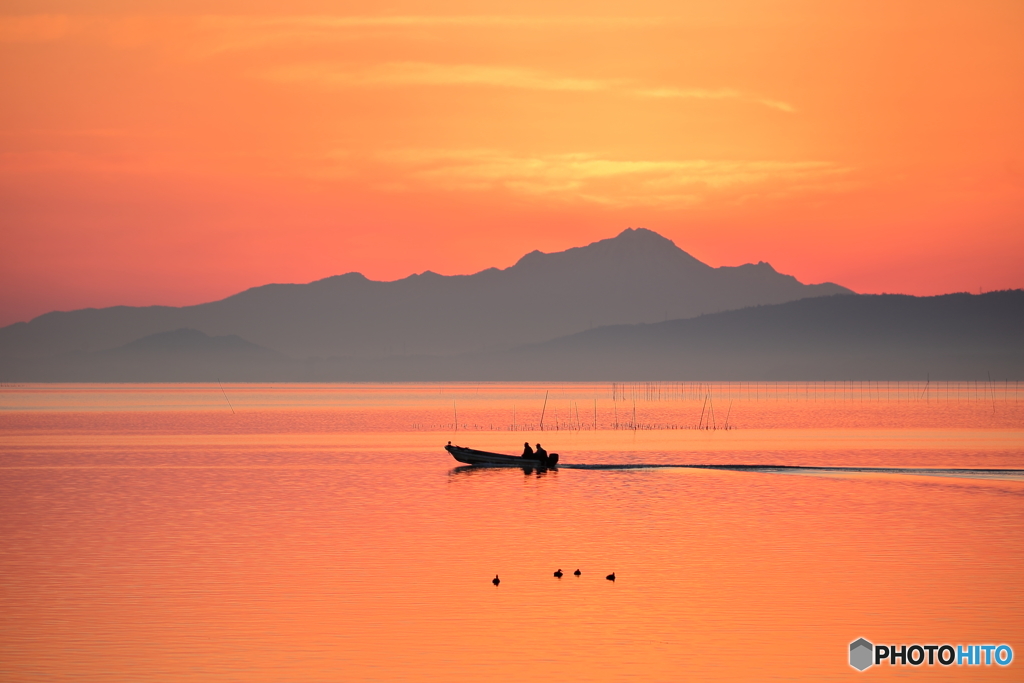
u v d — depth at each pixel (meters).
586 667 62.28
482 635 68.12
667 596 77.12
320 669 61.81
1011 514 115.06
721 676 60.94
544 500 129.25
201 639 67.19
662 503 126.00
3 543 97.62
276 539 99.75
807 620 71.19
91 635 67.94
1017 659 64.00
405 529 106.00
